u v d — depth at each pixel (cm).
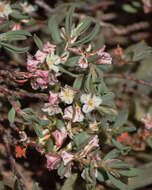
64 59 29
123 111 29
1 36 30
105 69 30
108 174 29
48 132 30
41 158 39
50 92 30
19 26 33
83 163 29
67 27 30
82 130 30
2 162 37
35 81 30
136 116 40
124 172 30
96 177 30
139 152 40
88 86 30
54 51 30
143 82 37
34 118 29
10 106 37
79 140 29
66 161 29
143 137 36
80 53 30
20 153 31
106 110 29
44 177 38
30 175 38
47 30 40
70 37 30
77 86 30
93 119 30
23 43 39
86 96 29
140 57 35
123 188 29
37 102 37
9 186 35
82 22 30
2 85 33
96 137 29
